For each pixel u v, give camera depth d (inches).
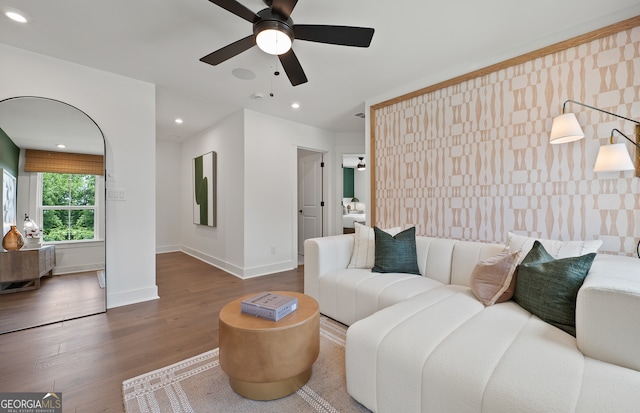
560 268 56.7
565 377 37.5
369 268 103.5
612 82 78.5
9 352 75.0
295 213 177.0
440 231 114.4
